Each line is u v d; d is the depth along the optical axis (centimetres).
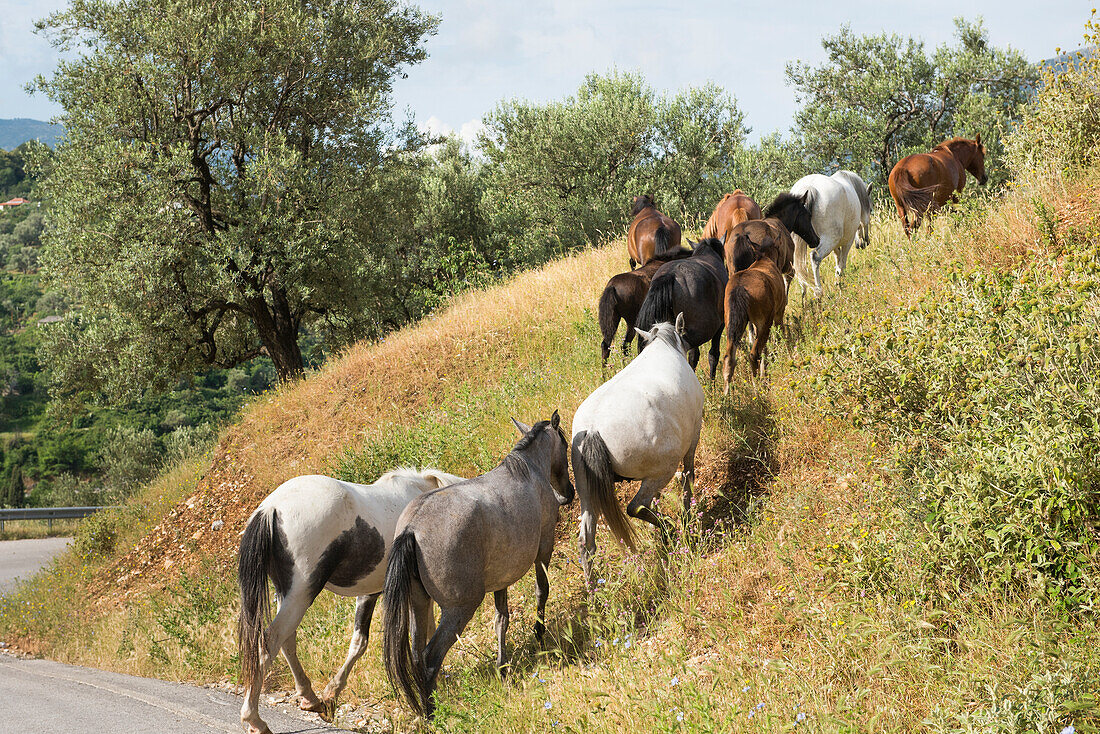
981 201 909
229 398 6488
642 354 641
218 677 720
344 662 640
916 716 360
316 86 1880
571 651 558
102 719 551
